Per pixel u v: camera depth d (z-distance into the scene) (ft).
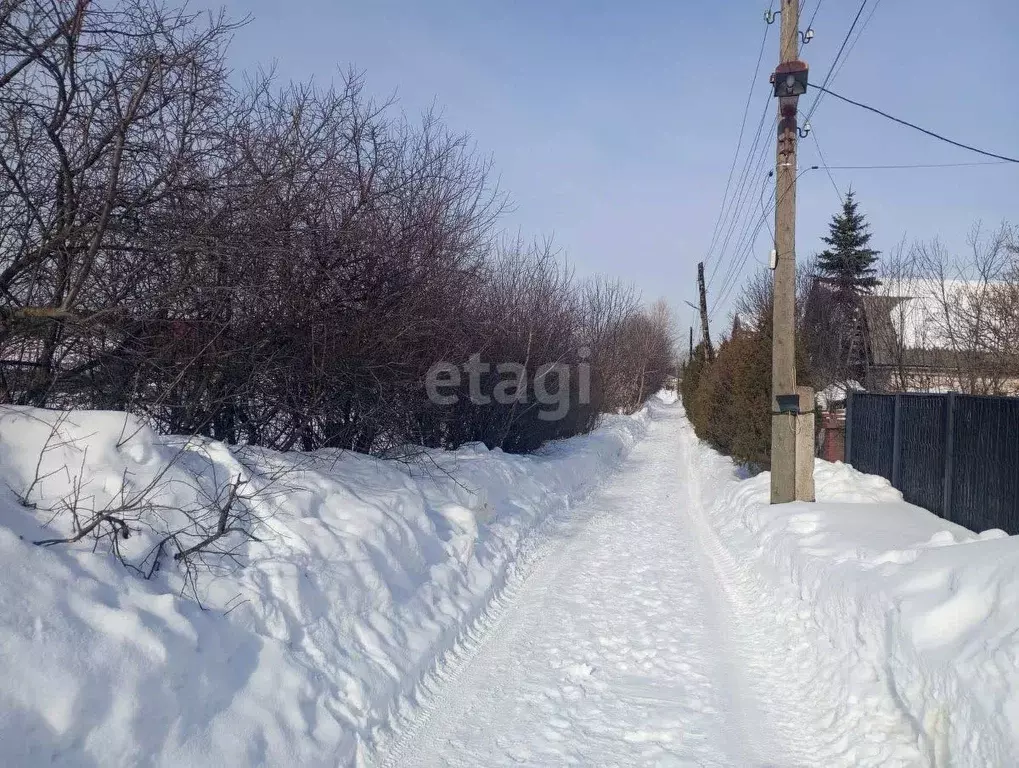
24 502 12.96
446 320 32.96
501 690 17.81
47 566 11.53
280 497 18.75
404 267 28.68
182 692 11.87
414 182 31.22
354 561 18.71
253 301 21.61
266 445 26.50
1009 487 24.49
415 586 21.08
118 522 13.32
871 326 79.51
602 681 18.42
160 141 18.51
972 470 26.91
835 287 110.01
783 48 35.42
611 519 42.24
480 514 31.04
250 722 12.63
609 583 27.66
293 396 25.07
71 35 16.14
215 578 14.69
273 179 21.09
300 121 24.93
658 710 16.78
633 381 146.82
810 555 23.62
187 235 18.45
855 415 41.11
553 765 14.32
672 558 32.01
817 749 15.05
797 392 34.60
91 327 16.63
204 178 19.20
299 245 22.71
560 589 26.78
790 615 22.17
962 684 12.77
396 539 21.29
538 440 60.34
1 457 13.52
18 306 16.30
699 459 75.41
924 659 14.20
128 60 17.44
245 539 16.62
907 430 33.30
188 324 20.13
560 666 19.36
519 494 38.93
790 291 35.01
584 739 15.39
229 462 18.38
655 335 205.77
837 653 18.26
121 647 11.27
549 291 59.93
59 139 16.46
